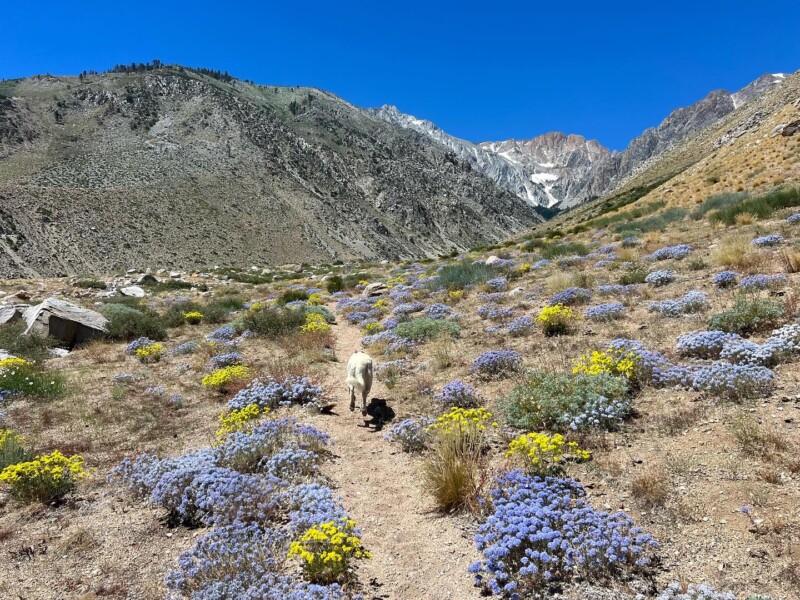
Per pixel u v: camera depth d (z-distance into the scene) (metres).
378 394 9.53
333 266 58.88
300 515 5.34
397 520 5.52
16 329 15.90
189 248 131.00
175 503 5.83
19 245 101.06
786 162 29.33
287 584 4.25
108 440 8.24
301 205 194.00
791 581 3.68
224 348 14.46
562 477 5.50
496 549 4.24
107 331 17.02
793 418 5.57
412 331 12.83
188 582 4.54
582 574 4.17
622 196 68.31
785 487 4.61
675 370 7.21
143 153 186.50
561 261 19.55
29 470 6.20
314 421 8.47
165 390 11.01
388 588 4.46
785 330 7.39
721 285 11.09
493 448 6.57
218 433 7.68
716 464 5.17
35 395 10.54
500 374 8.99
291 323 17.11
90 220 122.06
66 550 5.22
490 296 15.88
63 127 199.12
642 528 4.56
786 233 14.69
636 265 15.41
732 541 4.18
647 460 5.55
